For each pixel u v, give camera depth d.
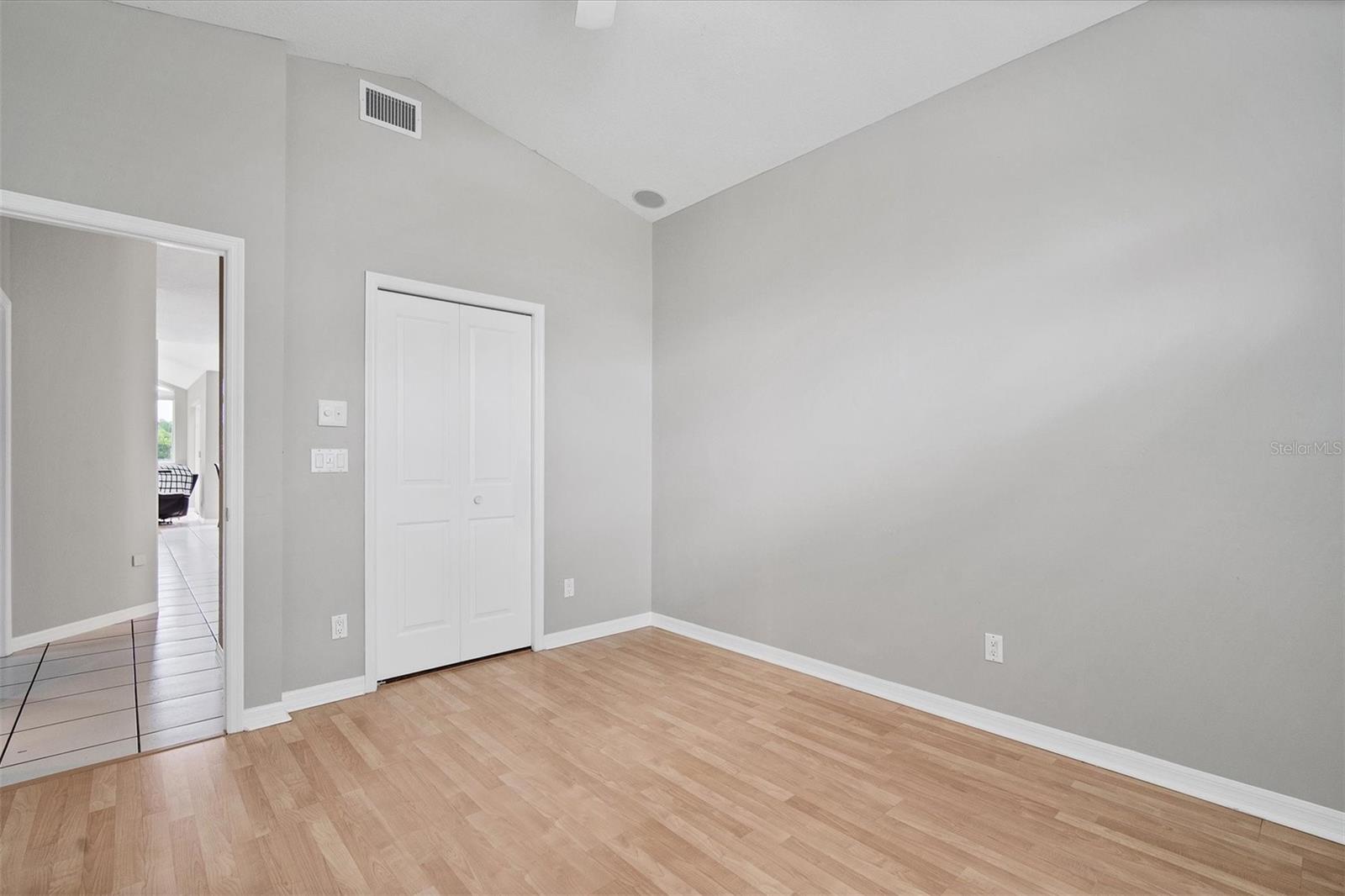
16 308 3.79
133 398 4.50
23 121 2.28
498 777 2.34
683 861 1.88
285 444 2.93
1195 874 1.82
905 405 3.06
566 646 3.96
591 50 2.96
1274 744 2.08
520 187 3.79
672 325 4.35
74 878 1.77
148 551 4.61
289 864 1.85
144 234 2.49
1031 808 2.15
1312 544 2.02
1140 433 2.36
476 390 3.62
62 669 3.46
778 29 2.69
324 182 3.06
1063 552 2.55
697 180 3.94
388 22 2.82
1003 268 2.73
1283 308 2.07
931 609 2.95
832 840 1.98
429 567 3.42
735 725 2.79
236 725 2.67
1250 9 2.13
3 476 3.65
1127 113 2.39
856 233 3.29
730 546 3.93
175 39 2.58
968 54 2.69
